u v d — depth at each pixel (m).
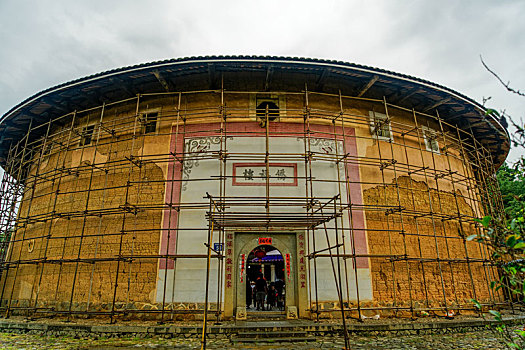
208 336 8.91
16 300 13.19
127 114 13.44
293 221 10.81
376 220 11.95
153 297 10.70
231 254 10.87
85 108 14.38
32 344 8.49
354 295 10.93
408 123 13.98
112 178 12.55
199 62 11.48
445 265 12.61
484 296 13.16
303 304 10.59
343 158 11.72
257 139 12.09
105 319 10.80
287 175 11.73
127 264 11.24
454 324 9.88
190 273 10.76
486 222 3.34
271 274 20.05
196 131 11.81
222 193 11.42
